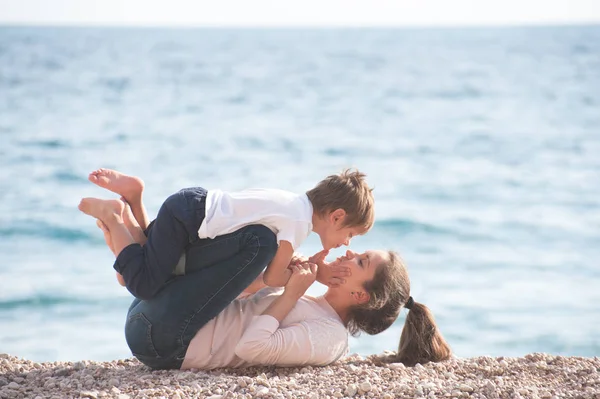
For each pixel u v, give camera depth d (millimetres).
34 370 5445
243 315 5453
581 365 5680
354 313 5812
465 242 17578
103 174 5543
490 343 11125
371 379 5066
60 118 38062
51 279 13859
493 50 112375
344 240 5527
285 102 49000
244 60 89875
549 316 12250
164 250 5090
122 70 70812
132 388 4863
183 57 94688
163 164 26984
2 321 11727
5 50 98750
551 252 16625
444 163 28594
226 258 5152
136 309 5254
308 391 4770
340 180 5445
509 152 31062
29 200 20344
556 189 23797
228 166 26984
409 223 19375
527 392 4781
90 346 10805
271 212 5219
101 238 16922
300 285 5469
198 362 5309
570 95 52156
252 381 4891
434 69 75875
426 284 14125
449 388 4840
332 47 127062
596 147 32000
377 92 55375
